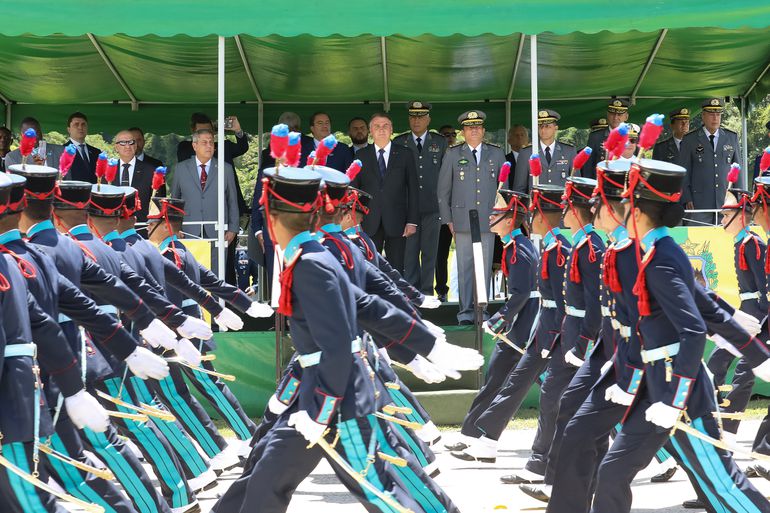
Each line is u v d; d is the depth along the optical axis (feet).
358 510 24.86
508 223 30.22
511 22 36.32
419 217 43.29
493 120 56.29
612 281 18.72
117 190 25.59
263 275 51.11
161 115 56.39
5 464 15.69
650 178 17.56
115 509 19.11
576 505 20.83
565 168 42.88
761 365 18.24
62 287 18.03
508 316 30.09
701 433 17.62
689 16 36.24
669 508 24.91
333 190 20.42
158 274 27.22
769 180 30.86
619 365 18.88
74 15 36.14
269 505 16.55
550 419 27.37
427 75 51.57
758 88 53.06
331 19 36.17
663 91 54.75
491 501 25.86
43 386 18.60
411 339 16.99
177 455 27.12
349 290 16.40
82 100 55.67
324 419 15.71
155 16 36.19
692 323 16.96
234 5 36.22
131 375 24.08
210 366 38.09
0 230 17.22
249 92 54.29
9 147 47.88
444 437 35.09
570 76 52.24
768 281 30.58
